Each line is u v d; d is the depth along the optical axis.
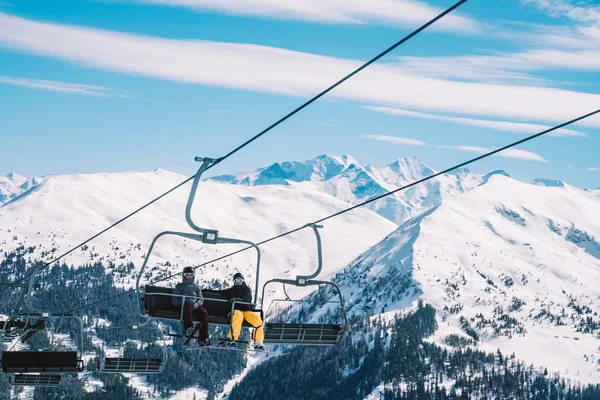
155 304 19.19
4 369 28.16
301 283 20.03
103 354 28.03
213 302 19.67
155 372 29.00
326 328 19.75
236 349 19.02
